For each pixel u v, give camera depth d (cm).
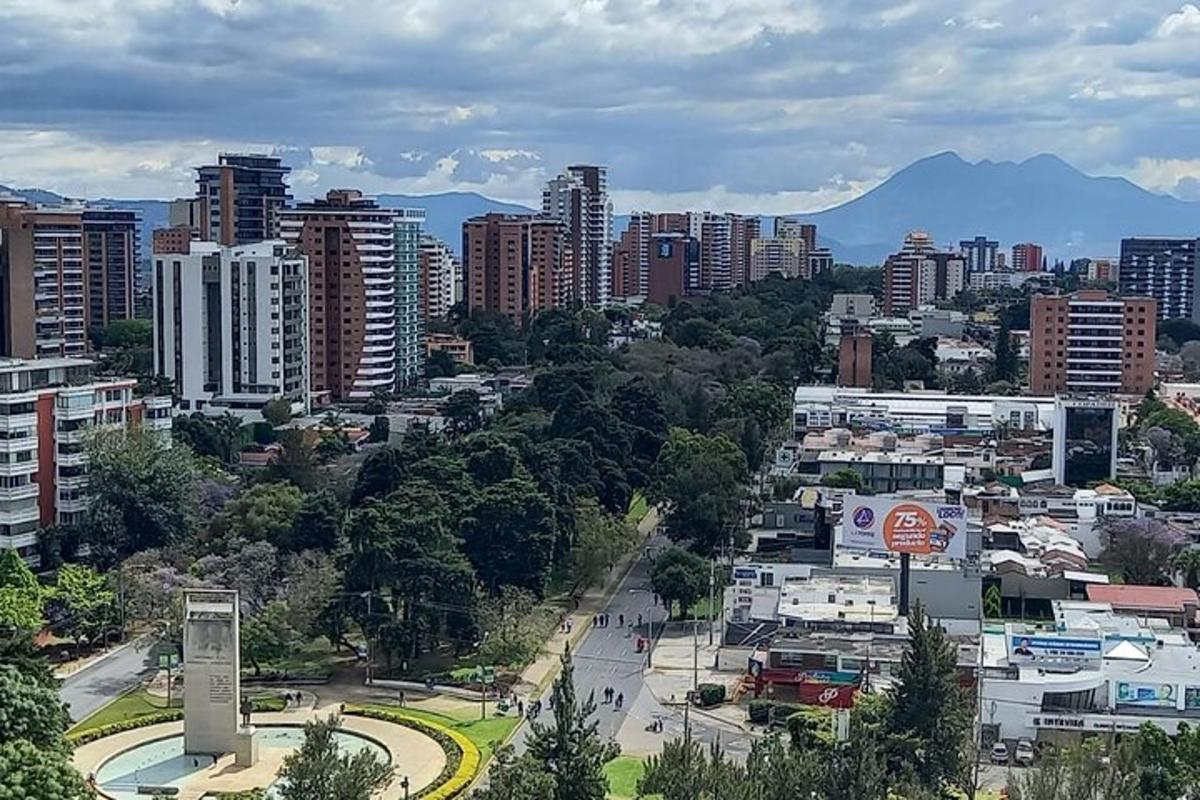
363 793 13388
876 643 19975
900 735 15350
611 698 19762
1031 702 17762
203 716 16938
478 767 16812
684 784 13938
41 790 12325
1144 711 17850
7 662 15438
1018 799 15025
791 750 15300
